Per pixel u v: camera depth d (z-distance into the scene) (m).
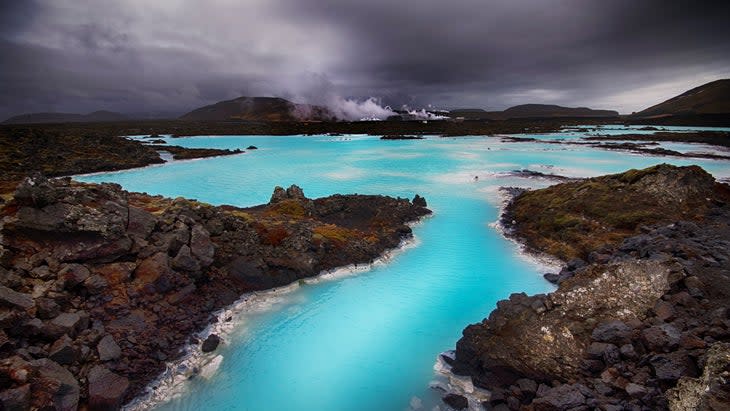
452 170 55.34
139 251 16.97
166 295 16.48
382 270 22.17
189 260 17.52
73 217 15.58
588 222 25.00
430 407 12.38
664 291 12.73
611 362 10.75
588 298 12.97
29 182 15.36
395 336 16.28
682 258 15.50
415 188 44.00
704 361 9.38
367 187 45.31
